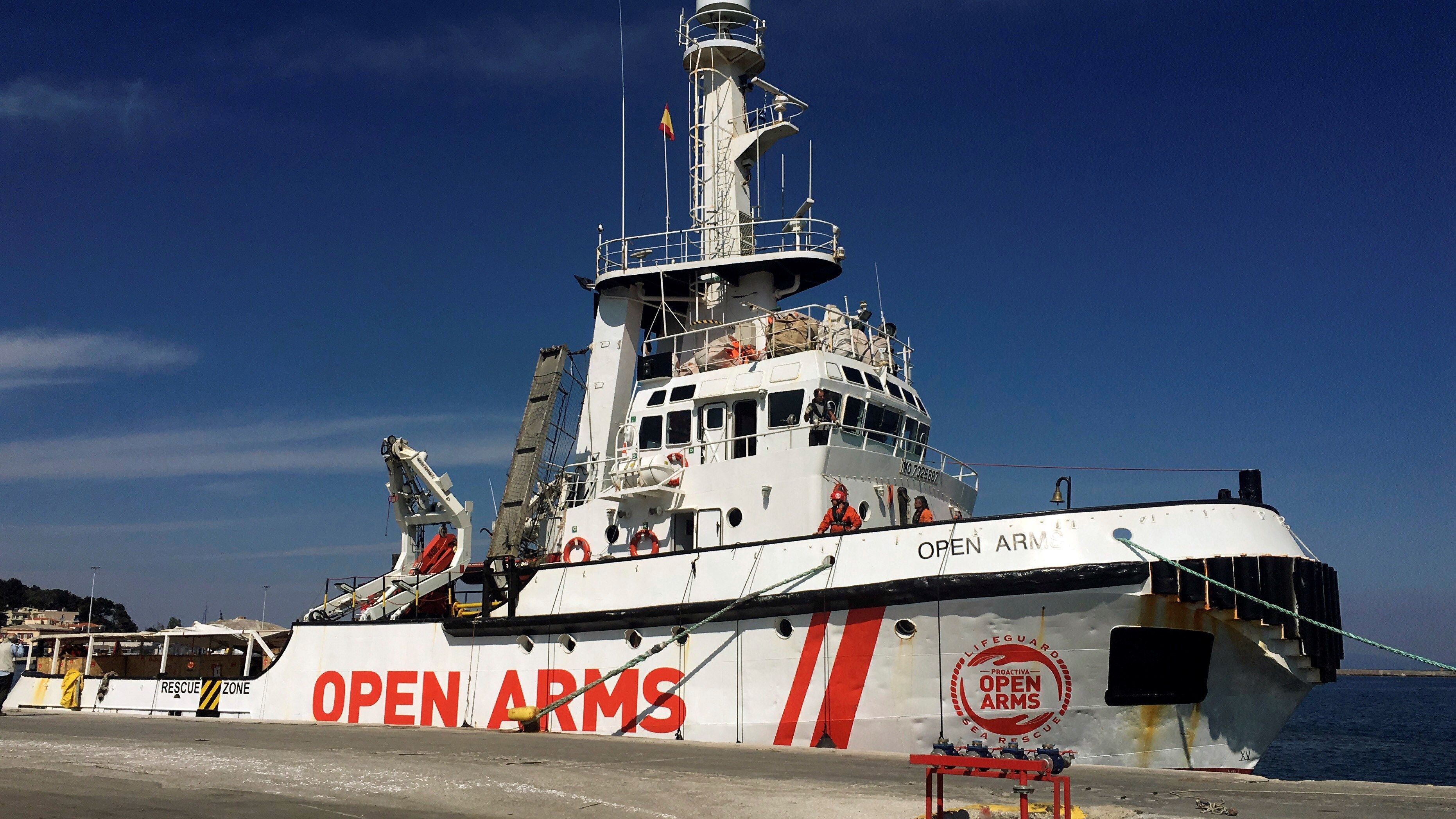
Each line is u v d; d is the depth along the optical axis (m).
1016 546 17.59
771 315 23.75
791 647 19.14
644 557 21.39
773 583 19.55
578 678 21.53
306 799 12.89
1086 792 13.29
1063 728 17.23
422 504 28.70
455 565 27.36
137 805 12.17
